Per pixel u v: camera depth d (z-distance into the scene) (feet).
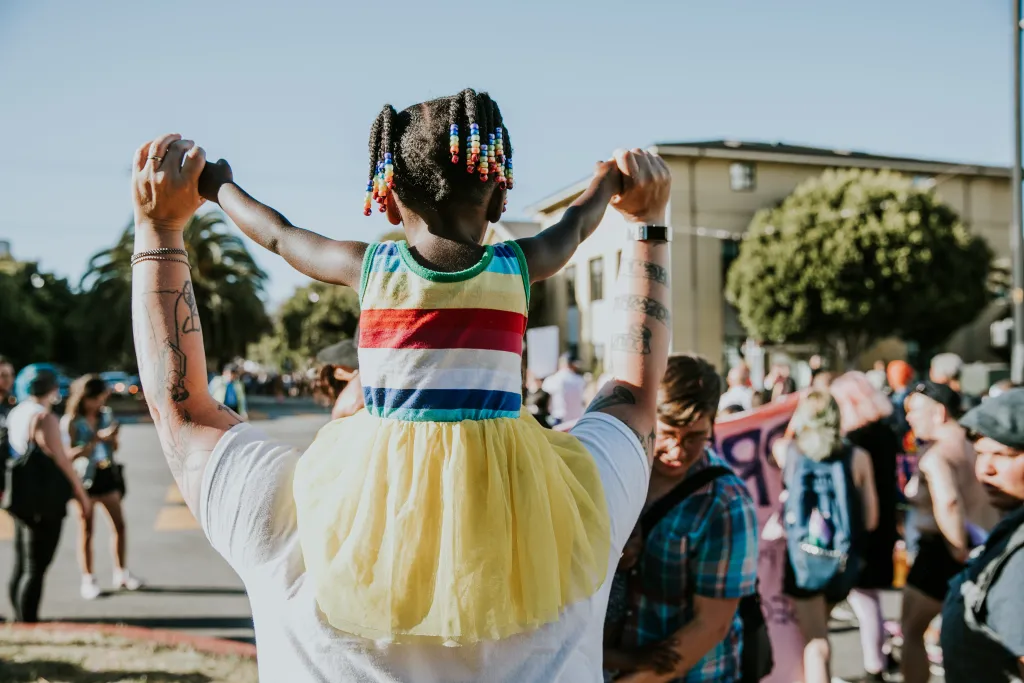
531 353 44.45
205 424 3.89
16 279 161.38
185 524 31.63
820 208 86.33
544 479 3.53
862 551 13.53
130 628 18.06
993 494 8.16
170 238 4.23
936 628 18.38
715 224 91.61
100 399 22.31
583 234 4.24
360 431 3.55
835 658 17.84
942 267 86.17
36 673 14.37
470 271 3.53
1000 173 104.99
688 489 7.68
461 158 3.70
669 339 4.75
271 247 3.97
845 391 15.99
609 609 7.74
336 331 144.36
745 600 8.83
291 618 3.35
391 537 3.25
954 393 14.40
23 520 18.29
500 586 3.24
